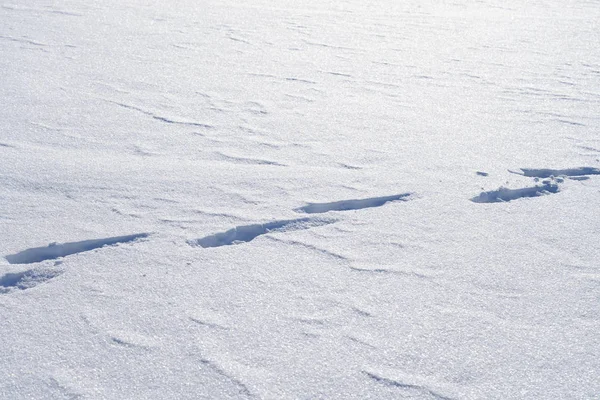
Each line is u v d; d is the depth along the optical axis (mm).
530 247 2564
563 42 7578
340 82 5391
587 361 1876
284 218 2795
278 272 2346
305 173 3324
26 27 7281
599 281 2322
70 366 1820
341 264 2410
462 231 2693
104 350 1889
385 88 5230
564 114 4590
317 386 1752
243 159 3525
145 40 6863
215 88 5066
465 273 2354
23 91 4734
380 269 2375
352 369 1821
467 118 4422
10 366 1817
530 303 2170
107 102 4574
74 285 2238
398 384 1766
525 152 3725
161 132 3961
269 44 6938
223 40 7047
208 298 2164
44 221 2707
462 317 2080
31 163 3354
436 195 3064
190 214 2812
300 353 1887
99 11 8688
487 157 3625
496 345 1941
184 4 9688
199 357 1862
